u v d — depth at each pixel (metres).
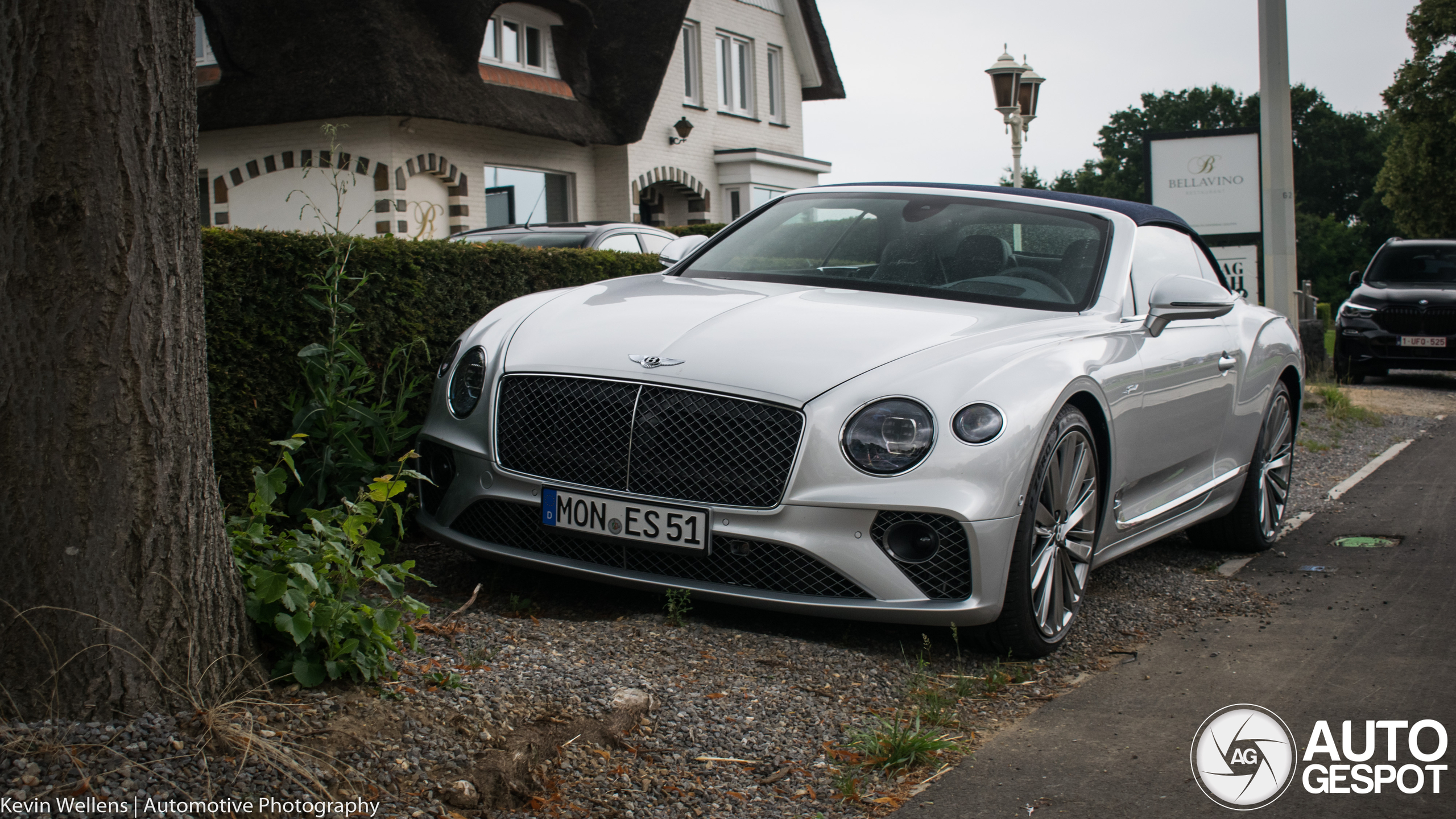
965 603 3.62
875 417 3.62
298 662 2.82
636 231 12.20
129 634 2.52
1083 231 4.99
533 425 3.98
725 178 25.53
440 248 5.30
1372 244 78.75
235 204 19.17
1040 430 3.72
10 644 2.46
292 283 4.58
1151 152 14.55
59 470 2.47
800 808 2.80
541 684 3.15
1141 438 4.54
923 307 4.35
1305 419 11.15
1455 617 4.64
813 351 3.84
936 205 5.16
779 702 3.34
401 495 4.68
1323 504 7.28
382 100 17.42
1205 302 4.62
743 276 4.97
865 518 3.61
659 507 3.73
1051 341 4.11
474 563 4.67
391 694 2.89
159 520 2.56
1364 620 4.62
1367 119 85.62
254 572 2.83
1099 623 4.50
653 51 22.67
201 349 2.72
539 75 21.48
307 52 18.08
